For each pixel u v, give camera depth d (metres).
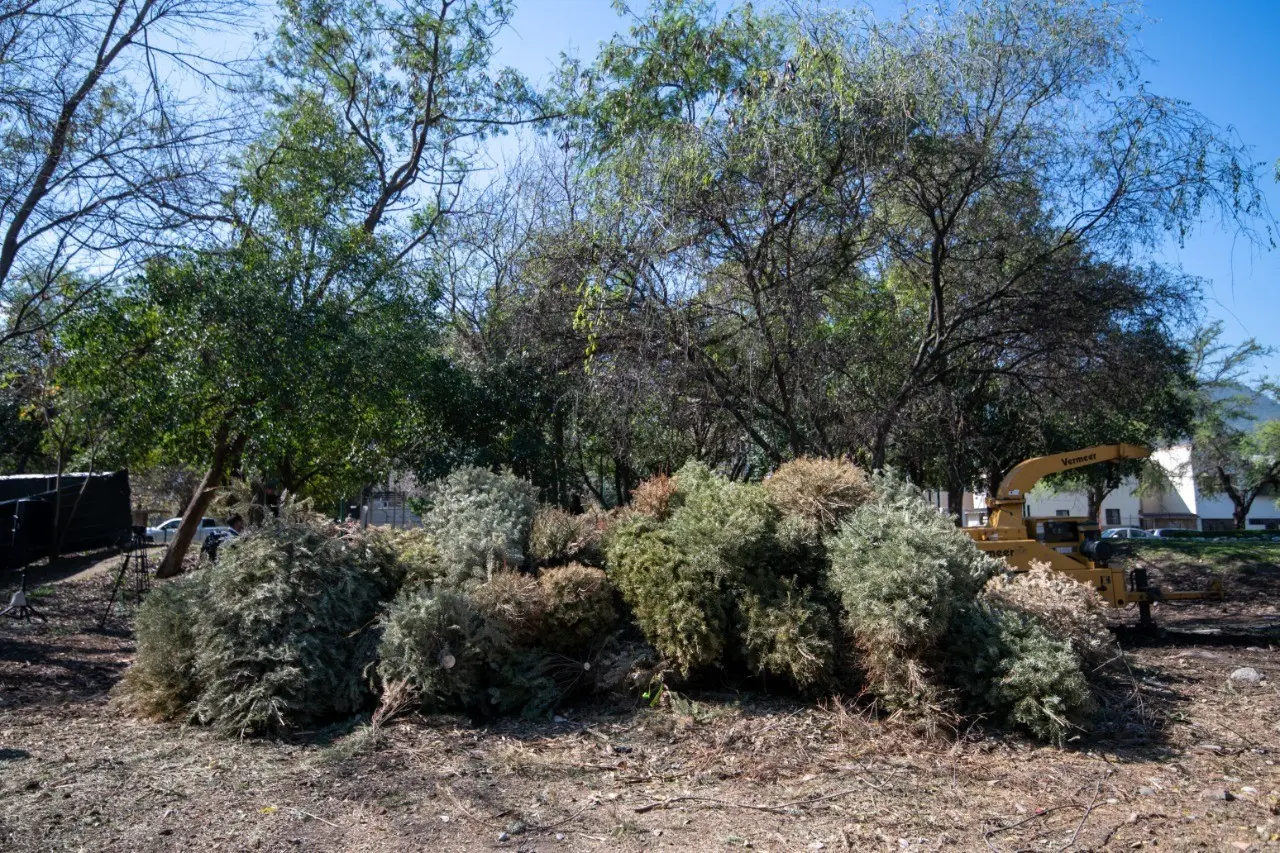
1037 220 13.23
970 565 6.68
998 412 18.64
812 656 6.15
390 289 14.20
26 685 7.54
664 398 13.41
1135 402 14.10
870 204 12.40
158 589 6.73
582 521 7.48
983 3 12.47
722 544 6.59
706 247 12.59
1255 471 39.66
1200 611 14.61
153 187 9.83
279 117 15.02
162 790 4.83
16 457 28.09
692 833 4.33
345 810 4.57
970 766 5.40
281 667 5.99
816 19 12.37
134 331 12.09
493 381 16.73
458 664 6.12
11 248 9.20
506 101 19.36
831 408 14.45
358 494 22.12
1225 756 5.70
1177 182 12.24
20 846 4.05
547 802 4.71
